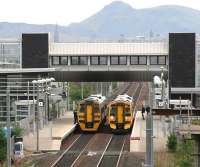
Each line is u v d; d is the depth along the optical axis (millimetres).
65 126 78062
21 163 52688
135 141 63781
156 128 75062
